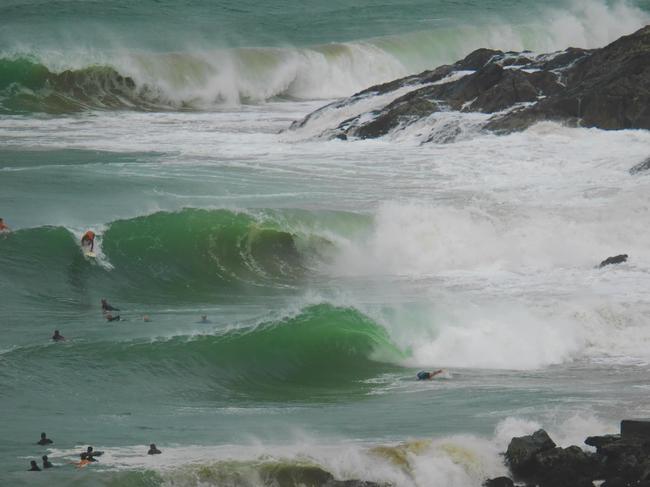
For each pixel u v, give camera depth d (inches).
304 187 5467.5
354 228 4877.0
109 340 3376.0
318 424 2770.7
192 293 4382.4
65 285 4197.8
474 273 4498.0
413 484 2385.6
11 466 2349.9
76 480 2272.4
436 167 5851.4
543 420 2763.3
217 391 3203.7
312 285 4507.9
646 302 3878.0
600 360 3491.6
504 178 5600.4
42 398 2970.0
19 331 3553.2
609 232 4832.7
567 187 5418.3
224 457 2416.3
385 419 2819.9
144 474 2315.5
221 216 4768.7
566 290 4099.4
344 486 2361.0
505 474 2423.7
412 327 3641.7
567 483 2361.0
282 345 3459.6
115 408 2935.5
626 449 2380.7
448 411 2893.7
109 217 4771.2
